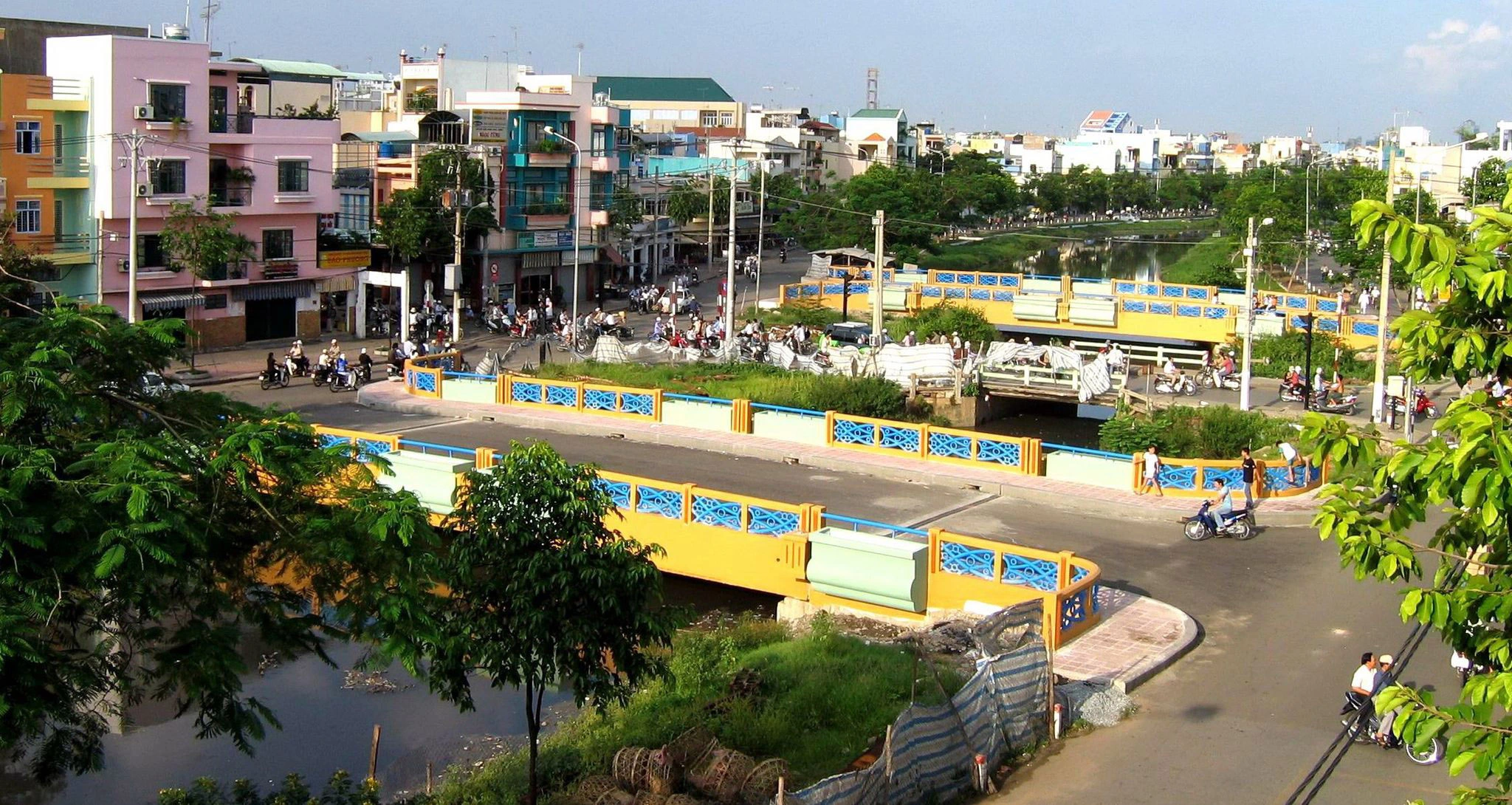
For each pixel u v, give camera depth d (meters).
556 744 20.78
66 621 14.15
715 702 21.09
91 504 13.81
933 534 26.70
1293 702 21.97
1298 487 34.62
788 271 101.56
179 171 55.47
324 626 15.88
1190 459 38.59
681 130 149.12
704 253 107.31
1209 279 88.06
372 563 15.56
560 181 78.81
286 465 15.61
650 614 18.11
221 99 57.44
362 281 62.66
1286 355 59.66
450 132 74.75
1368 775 19.20
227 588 15.98
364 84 103.62
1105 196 180.88
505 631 17.36
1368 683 20.33
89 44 53.22
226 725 15.31
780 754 19.33
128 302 54.66
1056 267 126.19
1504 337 10.72
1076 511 33.72
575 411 43.19
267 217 59.12
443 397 45.84
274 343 59.91
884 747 17.67
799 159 140.75
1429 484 10.53
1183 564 29.52
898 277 75.94
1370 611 26.53
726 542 28.72
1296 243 95.25
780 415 39.62
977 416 51.41
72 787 21.19
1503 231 10.88
